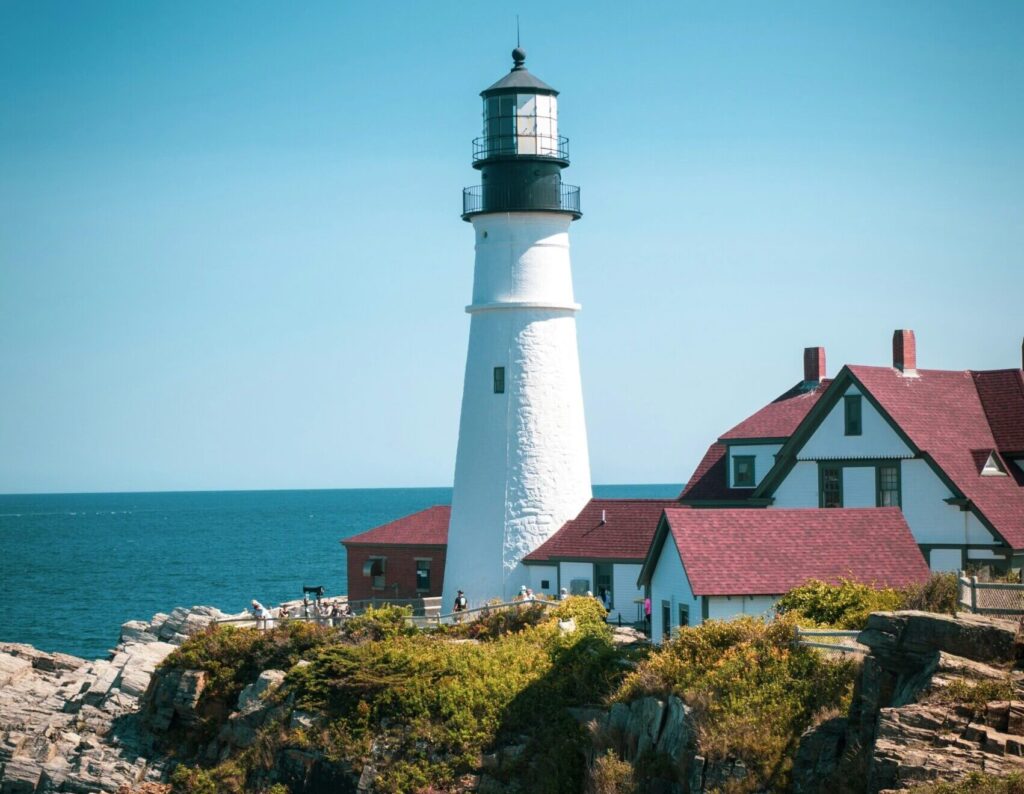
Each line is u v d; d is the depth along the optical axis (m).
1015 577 35.03
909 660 29.17
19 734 51.53
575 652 43.94
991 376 56.25
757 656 35.59
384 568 70.38
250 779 45.44
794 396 61.69
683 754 33.28
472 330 62.34
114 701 52.81
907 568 44.88
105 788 48.50
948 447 51.81
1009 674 27.62
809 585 41.31
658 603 48.31
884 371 53.84
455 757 41.62
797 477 54.31
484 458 61.41
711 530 45.53
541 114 60.66
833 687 33.31
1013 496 51.19
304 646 49.88
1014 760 25.17
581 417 62.78
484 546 61.12
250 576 145.38
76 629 102.06
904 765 25.61
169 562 167.75
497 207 60.72
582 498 62.16
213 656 51.12
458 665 44.47
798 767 31.05
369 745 42.88
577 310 62.53
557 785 38.62
